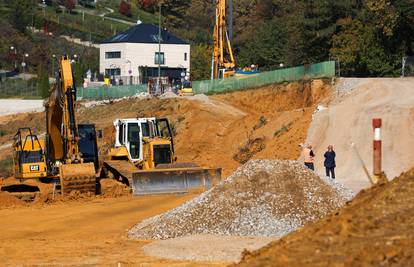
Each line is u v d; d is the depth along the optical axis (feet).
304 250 79.51
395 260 72.13
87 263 122.21
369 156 252.42
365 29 497.46
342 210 92.79
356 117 285.23
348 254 75.61
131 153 246.68
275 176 149.59
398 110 282.15
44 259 127.65
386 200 88.84
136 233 146.10
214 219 143.02
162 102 458.91
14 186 239.09
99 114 519.19
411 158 245.65
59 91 214.48
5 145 490.49
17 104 629.10
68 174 210.79
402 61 466.70
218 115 394.11
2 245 143.54
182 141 365.20
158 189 211.41
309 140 282.36
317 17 534.78
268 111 420.36
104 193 219.20
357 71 486.38
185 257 122.52
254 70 527.81
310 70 426.51
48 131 226.38
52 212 188.03
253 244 128.36
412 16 458.91
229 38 587.68
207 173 214.28
